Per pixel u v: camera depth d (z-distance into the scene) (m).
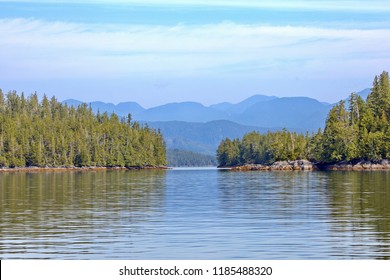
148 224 62.94
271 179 170.25
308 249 48.75
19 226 61.84
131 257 46.59
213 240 53.03
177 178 190.50
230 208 78.62
